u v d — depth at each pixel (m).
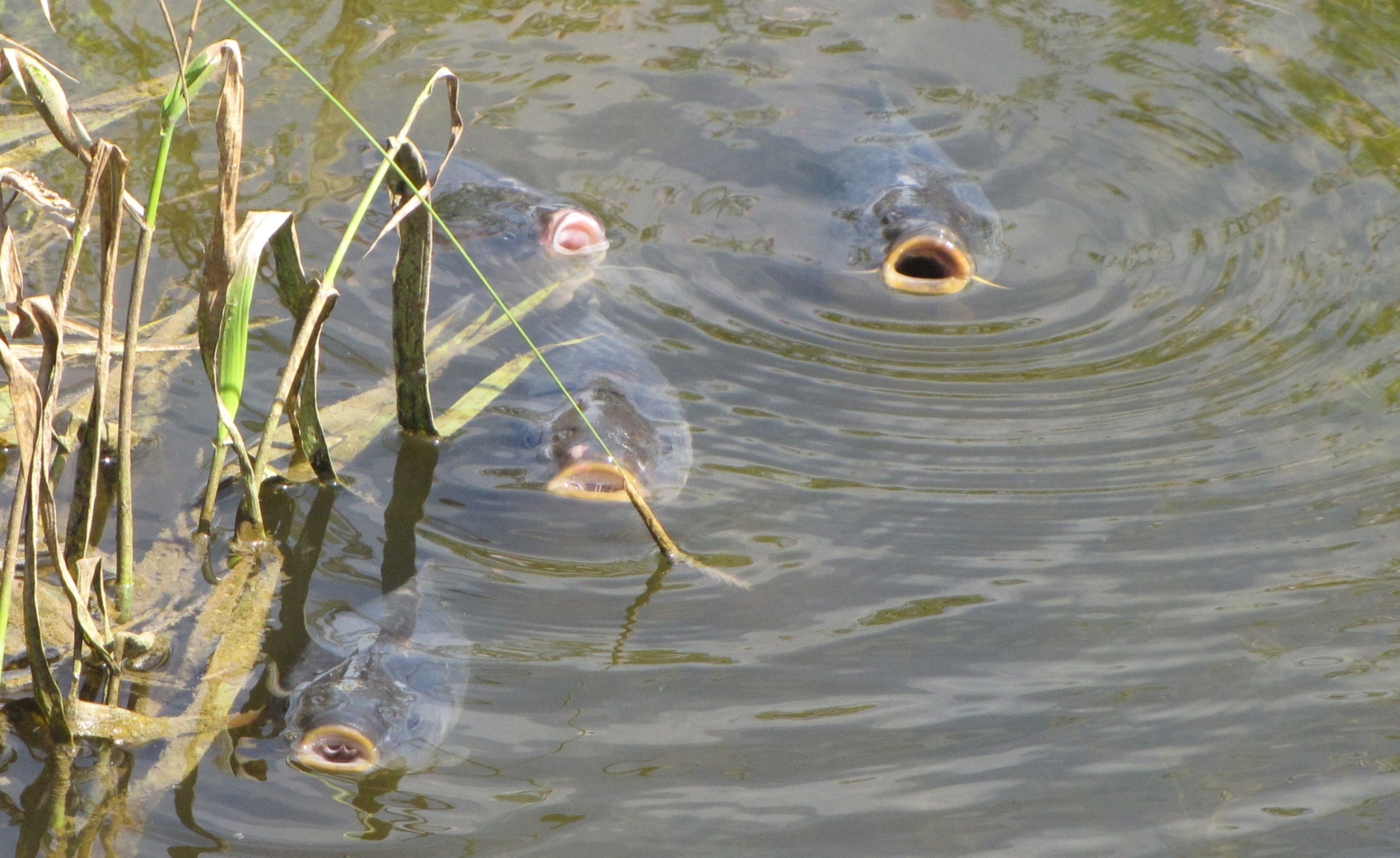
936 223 13.51
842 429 11.52
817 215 14.59
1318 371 12.06
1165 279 13.62
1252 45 17.48
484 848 7.70
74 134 8.10
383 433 11.19
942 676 9.06
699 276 13.59
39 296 8.05
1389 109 16.14
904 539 10.30
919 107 16.62
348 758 8.23
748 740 8.54
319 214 13.88
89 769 8.05
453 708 8.65
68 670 8.76
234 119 8.70
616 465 10.45
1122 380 12.15
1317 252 13.80
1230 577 9.83
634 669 9.09
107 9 16.75
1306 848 7.73
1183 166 15.41
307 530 10.11
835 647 9.30
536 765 8.30
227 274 9.05
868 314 13.11
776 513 10.56
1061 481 10.89
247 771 8.10
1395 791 8.09
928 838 7.85
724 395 11.90
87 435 8.77
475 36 17.33
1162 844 7.79
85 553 8.98
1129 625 9.45
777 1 18.61
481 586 9.73
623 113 16.25
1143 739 8.55
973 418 11.70
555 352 12.13
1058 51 17.67
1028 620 9.52
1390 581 9.70
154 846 7.59
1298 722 8.62
